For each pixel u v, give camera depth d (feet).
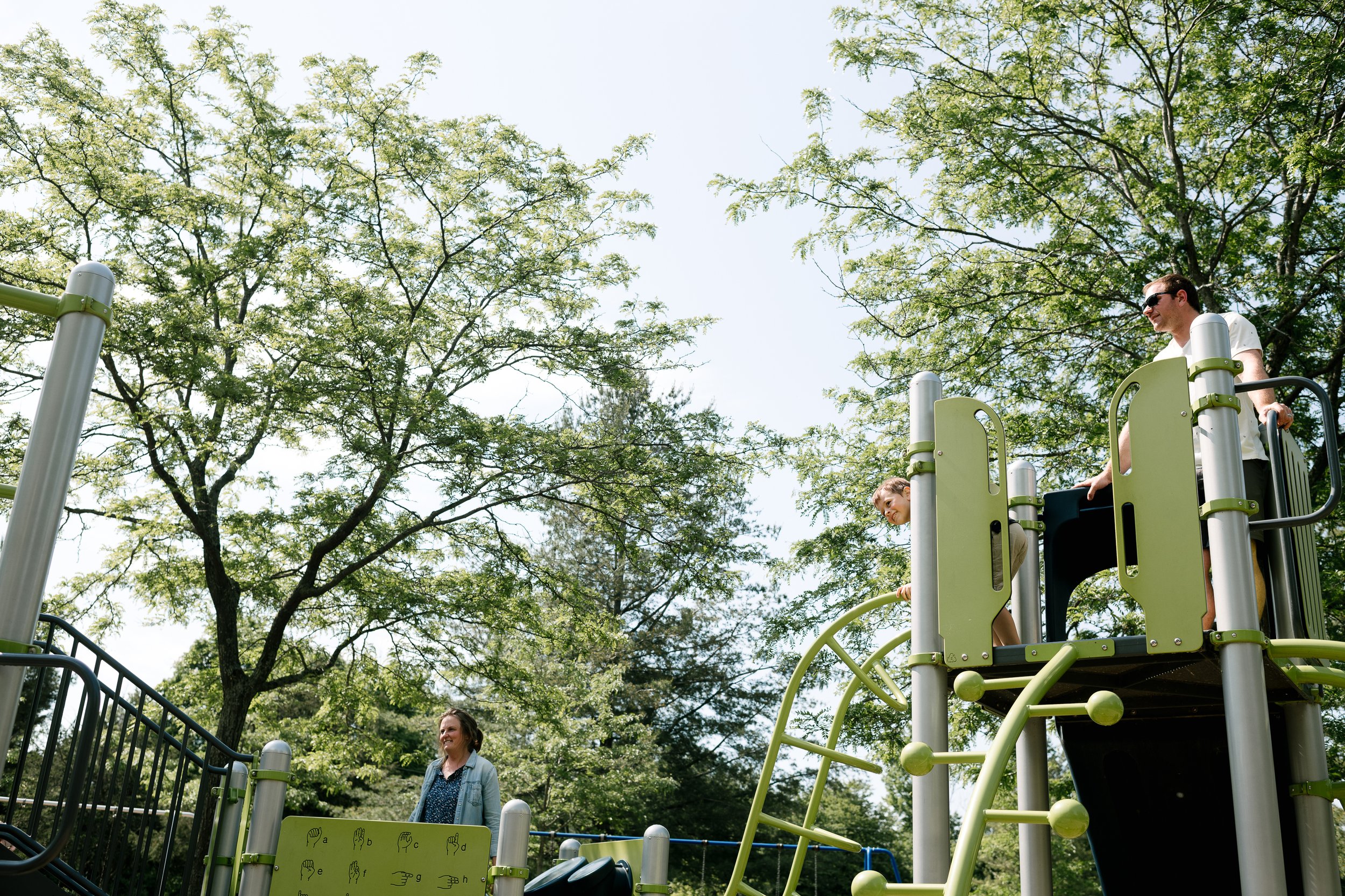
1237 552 9.63
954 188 42.57
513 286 50.16
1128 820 13.41
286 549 47.93
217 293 46.75
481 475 47.09
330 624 48.83
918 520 11.66
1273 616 11.20
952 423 11.61
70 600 47.47
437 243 50.57
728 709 108.88
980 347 41.27
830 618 42.06
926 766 9.55
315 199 48.14
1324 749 11.41
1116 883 13.38
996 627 13.07
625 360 50.11
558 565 107.45
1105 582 36.70
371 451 43.50
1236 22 37.19
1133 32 38.55
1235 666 9.36
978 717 36.60
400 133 47.85
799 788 107.96
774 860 103.30
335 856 12.50
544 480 49.06
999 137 40.11
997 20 42.06
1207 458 10.01
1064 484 39.34
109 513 46.60
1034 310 41.73
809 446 45.24
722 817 103.30
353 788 91.86
